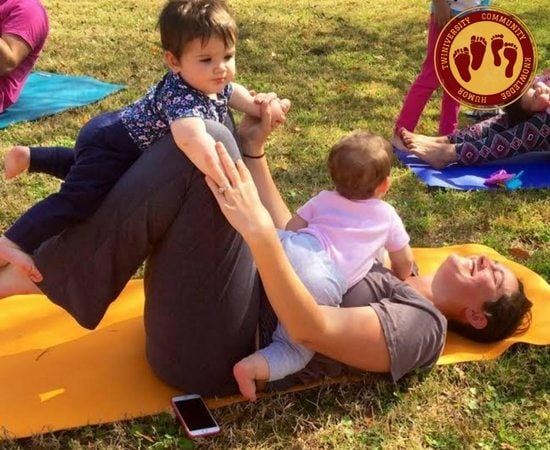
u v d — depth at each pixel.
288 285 2.61
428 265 3.93
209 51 2.55
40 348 3.15
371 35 8.41
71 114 5.77
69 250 2.75
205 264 2.69
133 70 6.83
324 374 2.99
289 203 4.59
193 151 2.50
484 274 3.22
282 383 2.94
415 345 2.95
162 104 2.63
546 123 5.14
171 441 2.71
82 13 8.90
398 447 2.75
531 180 5.00
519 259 4.12
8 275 3.11
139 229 2.66
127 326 3.32
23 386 2.93
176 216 2.65
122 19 8.64
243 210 2.52
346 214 3.02
